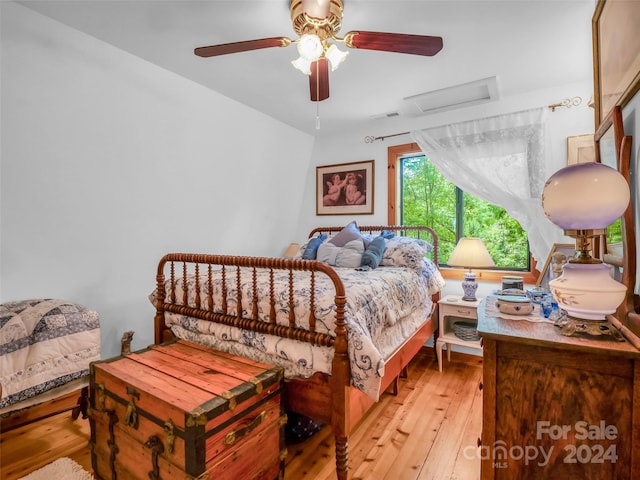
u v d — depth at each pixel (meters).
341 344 1.47
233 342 1.86
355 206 3.86
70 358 1.80
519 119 2.84
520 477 1.04
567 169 1.06
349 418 1.51
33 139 2.04
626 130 1.27
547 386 1.01
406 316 2.31
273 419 1.52
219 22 1.94
